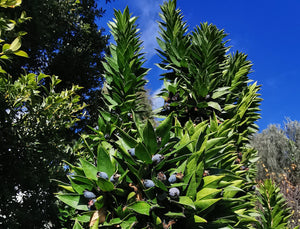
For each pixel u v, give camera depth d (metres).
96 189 1.25
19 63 5.80
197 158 1.32
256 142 10.85
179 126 1.45
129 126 1.72
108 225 1.19
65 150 3.70
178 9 2.26
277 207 2.36
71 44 7.77
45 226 3.12
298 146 9.66
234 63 2.20
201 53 2.06
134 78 1.84
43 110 3.41
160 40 2.23
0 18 1.99
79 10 7.87
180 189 1.29
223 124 1.71
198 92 1.91
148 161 1.23
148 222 1.21
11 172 3.07
